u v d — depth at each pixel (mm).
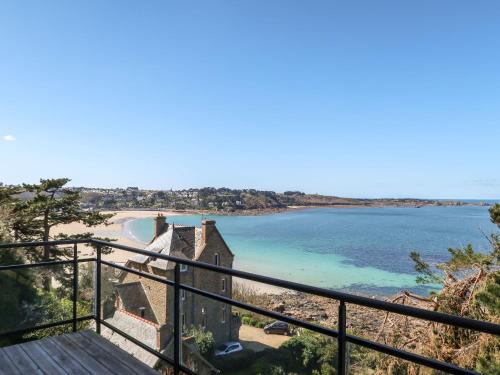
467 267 7684
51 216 23891
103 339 3529
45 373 2832
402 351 1568
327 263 54312
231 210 189000
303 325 1958
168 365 3076
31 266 3619
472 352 5922
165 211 189000
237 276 2188
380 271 48406
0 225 14188
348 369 1890
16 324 6020
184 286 2773
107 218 27141
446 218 128375
